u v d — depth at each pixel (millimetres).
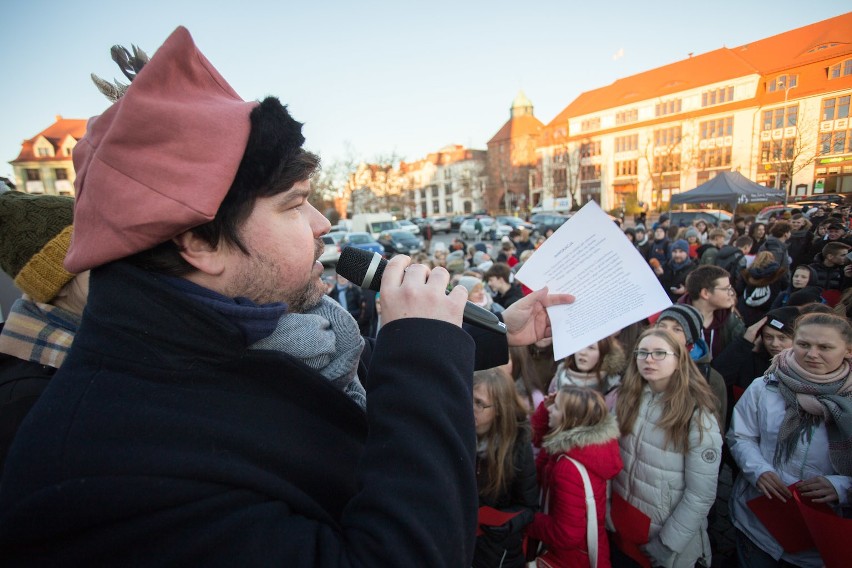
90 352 581
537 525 2006
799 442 1892
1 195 1143
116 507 483
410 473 554
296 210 683
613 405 2465
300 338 697
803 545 1838
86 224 565
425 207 68625
